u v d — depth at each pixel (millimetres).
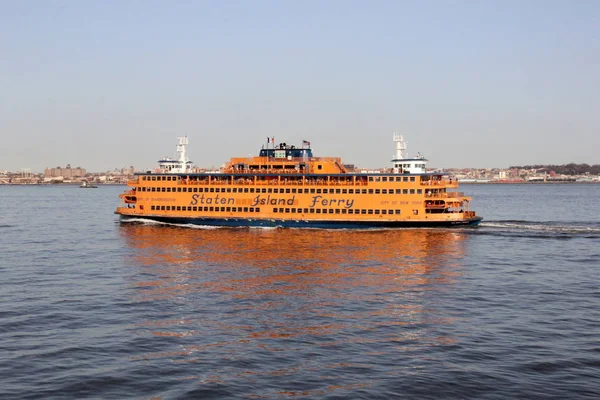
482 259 92938
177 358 48406
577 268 85750
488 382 43562
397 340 52438
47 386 43125
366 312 61375
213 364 47094
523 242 110875
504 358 48062
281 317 59531
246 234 122625
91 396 41625
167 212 139875
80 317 59719
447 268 85375
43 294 69500
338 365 46812
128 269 85500
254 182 133625
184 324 57281
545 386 42844
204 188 136375
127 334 54312
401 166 137500
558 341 51969
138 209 142750
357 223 127500
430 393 41938
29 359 48188
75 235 130125
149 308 63000
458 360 47688
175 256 96562
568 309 62562
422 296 68188
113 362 47562
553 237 117250
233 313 61031
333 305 64188
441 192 132375
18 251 105312
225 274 81062
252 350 50062
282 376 44719
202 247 105688
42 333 54625
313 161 135250
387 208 126500
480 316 59781
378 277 78875
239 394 41812
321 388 42688
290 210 130875
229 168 139750
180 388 42781
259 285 73938
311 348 50531
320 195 129250
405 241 111000
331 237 116812
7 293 70000
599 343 51375
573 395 41469
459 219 126375
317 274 80875
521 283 75438
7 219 180375
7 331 55156
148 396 41594
